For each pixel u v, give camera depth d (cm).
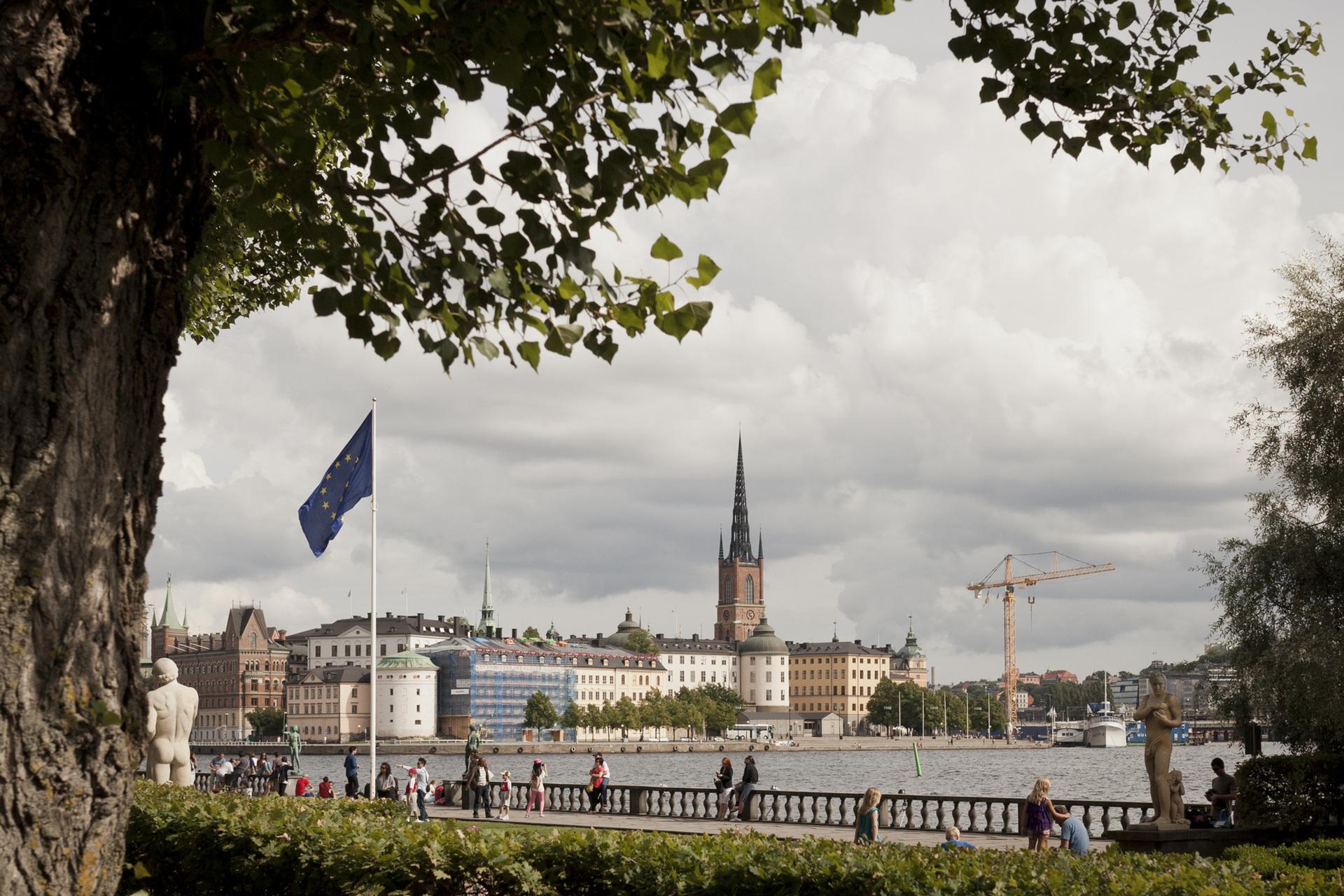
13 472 601
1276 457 3925
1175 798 2881
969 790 10544
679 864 1355
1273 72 1171
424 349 823
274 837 1628
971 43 994
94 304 627
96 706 629
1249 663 3819
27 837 607
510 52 761
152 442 677
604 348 879
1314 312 3909
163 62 657
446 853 1468
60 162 612
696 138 812
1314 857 2423
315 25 768
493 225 827
